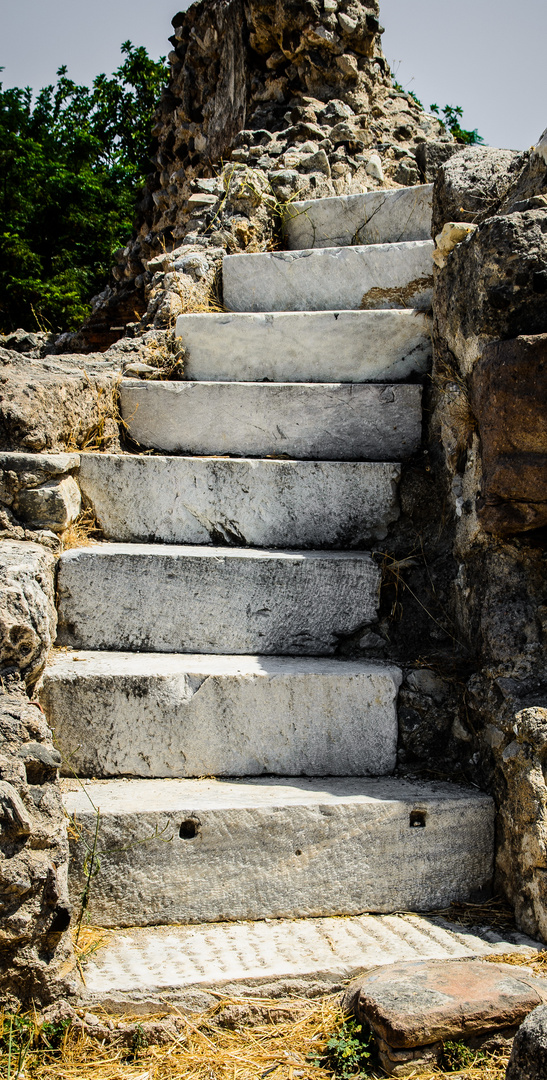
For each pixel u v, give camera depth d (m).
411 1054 1.97
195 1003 2.15
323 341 4.11
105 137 18.86
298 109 6.12
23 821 2.10
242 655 3.16
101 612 3.13
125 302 7.45
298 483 3.52
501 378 2.69
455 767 2.96
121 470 3.49
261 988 2.19
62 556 3.12
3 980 2.10
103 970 2.24
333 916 2.62
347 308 4.49
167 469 3.50
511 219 2.76
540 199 2.90
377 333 4.04
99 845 2.48
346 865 2.62
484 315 2.83
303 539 3.54
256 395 3.86
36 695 2.66
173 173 7.89
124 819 2.48
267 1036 2.11
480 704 2.85
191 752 2.85
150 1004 2.13
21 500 3.11
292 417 3.84
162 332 4.33
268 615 3.18
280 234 5.27
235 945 2.39
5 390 3.18
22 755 2.23
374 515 3.53
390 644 3.25
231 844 2.54
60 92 19.34
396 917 2.62
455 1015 2.00
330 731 2.91
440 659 3.10
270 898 2.58
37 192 14.19
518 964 2.30
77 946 2.34
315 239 5.14
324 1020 2.14
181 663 2.97
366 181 5.88
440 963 2.26
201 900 2.54
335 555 3.32
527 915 2.52
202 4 7.39
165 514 3.52
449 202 3.57
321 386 3.82
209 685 2.84
